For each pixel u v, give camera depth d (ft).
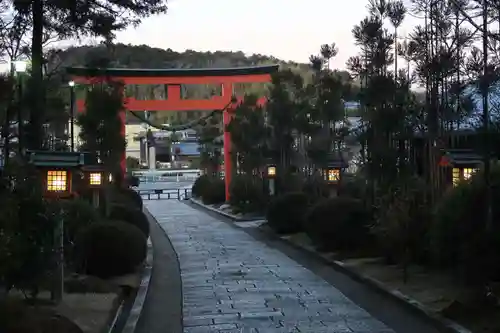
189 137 249.96
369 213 44.75
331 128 64.95
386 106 41.81
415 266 36.09
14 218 19.58
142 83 96.78
